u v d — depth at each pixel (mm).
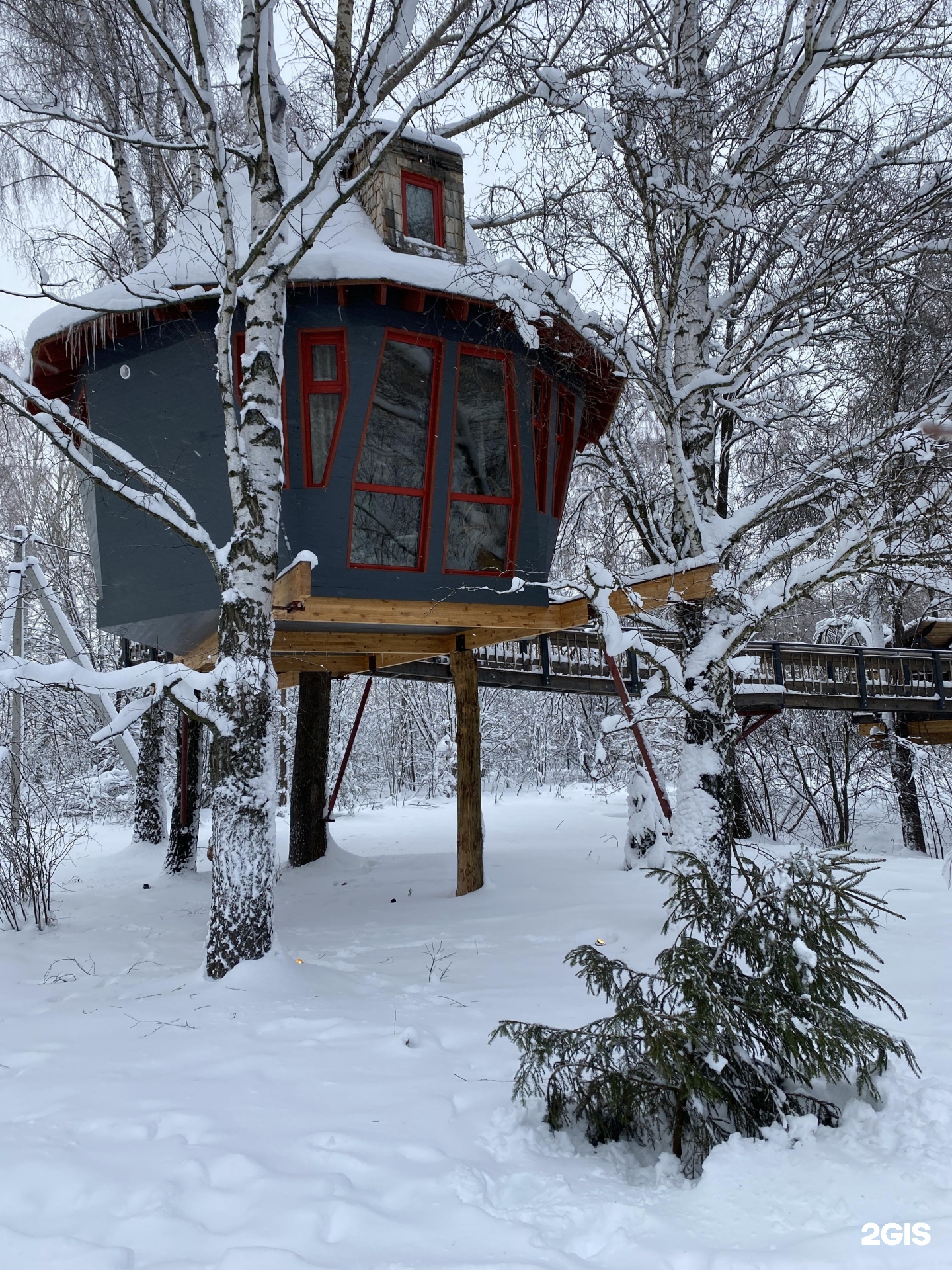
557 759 37062
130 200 14898
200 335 9664
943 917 8328
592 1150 3871
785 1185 3221
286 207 6906
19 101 8922
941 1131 3480
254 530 7422
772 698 14289
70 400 11633
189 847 15586
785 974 4016
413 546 10086
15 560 15133
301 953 8328
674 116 8188
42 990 7223
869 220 8453
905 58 8570
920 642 19516
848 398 10422
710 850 8297
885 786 19969
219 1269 2785
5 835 10508
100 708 17359
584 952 4375
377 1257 2844
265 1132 3893
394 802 30188
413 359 9883
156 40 6883
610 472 12023
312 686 15812
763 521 9148
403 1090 4434
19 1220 3217
